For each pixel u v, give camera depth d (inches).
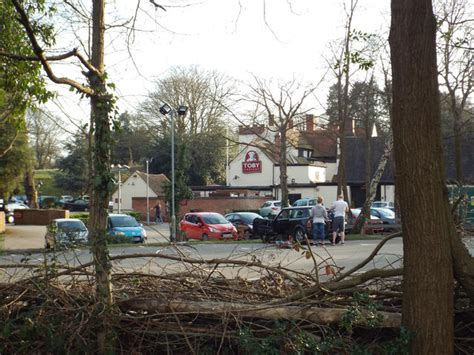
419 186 213.5
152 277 267.6
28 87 386.0
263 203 2102.6
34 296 254.4
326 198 2145.7
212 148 2244.1
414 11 217.8
